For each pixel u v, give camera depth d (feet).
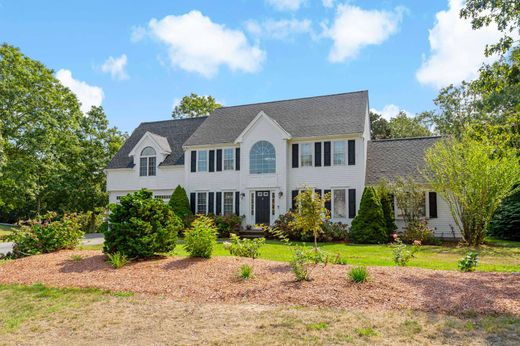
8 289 27.91
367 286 24.82
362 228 66.44
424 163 76.89
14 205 109.09
